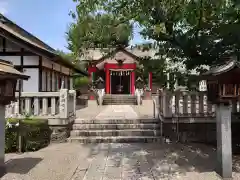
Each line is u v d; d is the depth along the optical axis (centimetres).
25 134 687
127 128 885
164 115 817
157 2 488
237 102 808
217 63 525
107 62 2386
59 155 645
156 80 662
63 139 805
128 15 579
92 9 568
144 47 634
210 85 509
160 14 515
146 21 563
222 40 546
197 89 701
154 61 625
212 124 815
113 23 597
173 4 484
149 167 556
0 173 474
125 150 706
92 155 654
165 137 820
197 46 556
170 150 702
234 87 469
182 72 623
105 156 644
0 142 476
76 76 2517
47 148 727
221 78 468
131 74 2431
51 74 1430
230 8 490
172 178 482
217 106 500
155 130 856
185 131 819
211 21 550
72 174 508
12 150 678
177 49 599
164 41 604
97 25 604
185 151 691
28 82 1176
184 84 616
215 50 554
